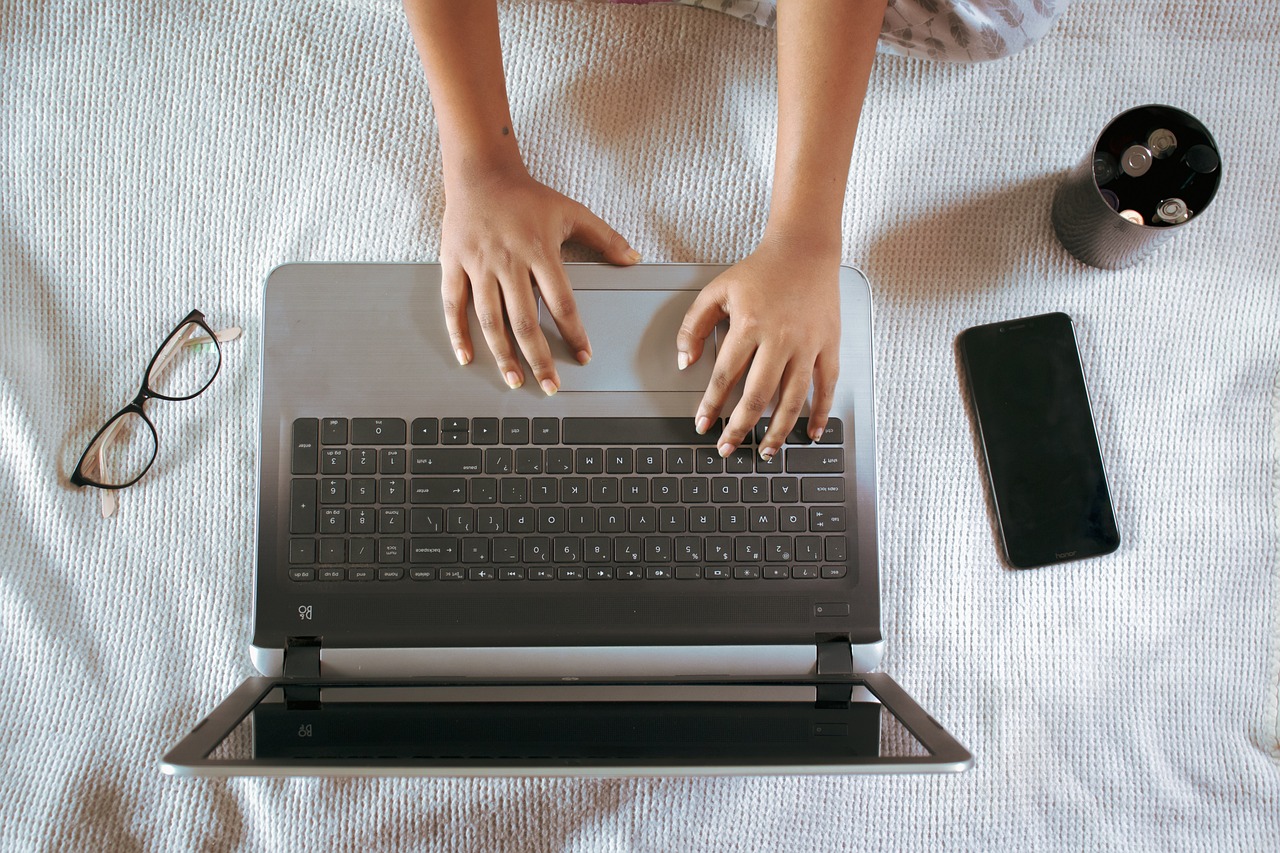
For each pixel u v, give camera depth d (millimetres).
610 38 855
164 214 837
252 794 770
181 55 848
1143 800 784
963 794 784
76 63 845
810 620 729
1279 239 847
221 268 836
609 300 750
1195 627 807
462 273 736
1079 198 790
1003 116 857
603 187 847
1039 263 845
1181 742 793
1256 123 854
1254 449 827
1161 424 831
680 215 846
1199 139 774
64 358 825
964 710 796
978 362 822
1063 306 843
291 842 764
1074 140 856
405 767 613
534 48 854
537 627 724
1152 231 751
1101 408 833
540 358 717
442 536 726
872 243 844
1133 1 858
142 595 794
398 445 729
